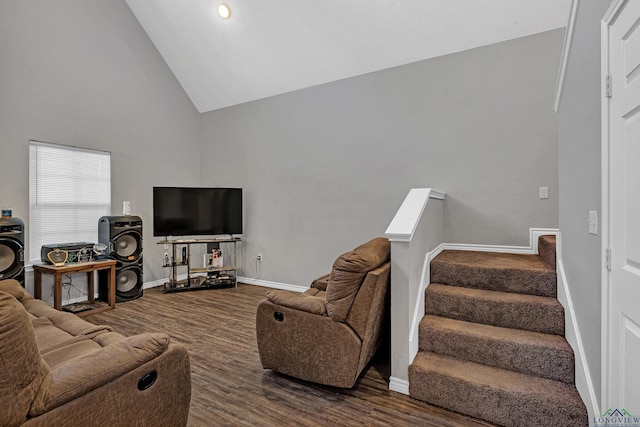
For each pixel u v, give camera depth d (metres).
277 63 4.31
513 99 3.29
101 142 4.20
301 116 4.50
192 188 4.66
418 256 2.34
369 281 1.96
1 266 3.05
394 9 3.35
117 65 4.36
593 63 1.56
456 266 2.62
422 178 3.72
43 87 3.63
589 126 1.62
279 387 2.15
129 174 4.53
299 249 4.56
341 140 4.20
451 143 3.57
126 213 4.30
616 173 1.32
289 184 4.63
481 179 3.45
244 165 5.06
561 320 2.06
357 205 4.11
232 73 4.72
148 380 1.40
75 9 3.90
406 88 3.79
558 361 1.85
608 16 1.36
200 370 2.37
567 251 2.03
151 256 4.83
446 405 1.91
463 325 2.24
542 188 3.20
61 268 3.33
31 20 3.52
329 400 2.01
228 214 4.84
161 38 4.71
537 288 2.34
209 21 4.20
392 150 3.88
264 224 4.88
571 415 1.62
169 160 5.06
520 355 1.94
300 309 2.12
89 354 1.30
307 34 3.87
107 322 3.35
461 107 3.52
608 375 1.38
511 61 3.29
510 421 1.75
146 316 3.54
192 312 3.67
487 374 1.92
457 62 3.52
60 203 3.82
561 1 2.93
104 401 1.23
